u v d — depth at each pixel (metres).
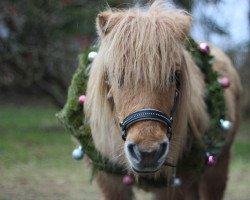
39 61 12.60
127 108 3.38
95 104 3.80
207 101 4.47
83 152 4.24
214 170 5.45
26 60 12.49
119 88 3.42
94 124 3.91
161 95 3.39
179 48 3.52
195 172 4.23
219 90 4.53
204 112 4.29
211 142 4.32
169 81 3.43
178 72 3.52
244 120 15.42
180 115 3.68
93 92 3.85
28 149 10.09
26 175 7.85
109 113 3.73
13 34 12.23
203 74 4.61
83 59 4.49
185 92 3.65
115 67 3.41
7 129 12.95
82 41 11.52
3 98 19.34
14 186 7.11
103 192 4.50
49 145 10.66
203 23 10.92
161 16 3.58
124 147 3.51
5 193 6.68
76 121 4.25
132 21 3.48
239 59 14.98
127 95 3.38
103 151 4.02
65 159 9.23
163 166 3.91
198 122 4.19
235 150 10.57
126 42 3.42
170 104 3.47
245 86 15.32
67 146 10.62
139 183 4.11
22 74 12.91
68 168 8.45
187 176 4.28
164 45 3.40
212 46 5.86
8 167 8.38
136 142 3.28
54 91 13.30
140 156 3.26
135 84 3.36
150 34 3.40
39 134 12.14
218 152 4.47
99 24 3.67
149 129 3.30
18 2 11.80
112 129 3.78
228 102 5.11
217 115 4.41
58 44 12.52
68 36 11.89
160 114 3.36
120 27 3.47
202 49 4.63
